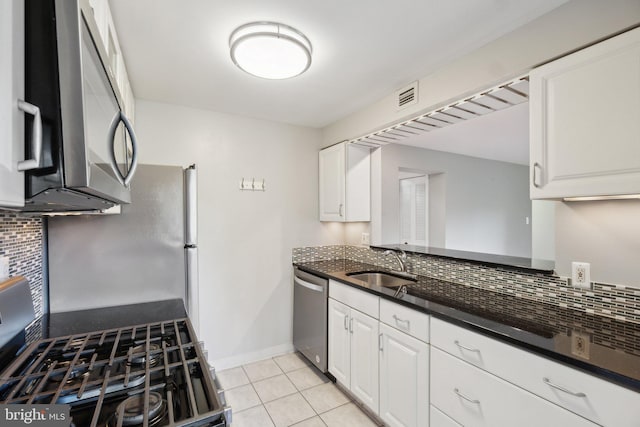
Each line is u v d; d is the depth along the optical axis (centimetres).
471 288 191
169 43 157
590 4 120
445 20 140
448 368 143
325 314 240
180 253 171
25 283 115
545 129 130
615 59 111
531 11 133
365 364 198
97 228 155
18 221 122
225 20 140
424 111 200
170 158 240
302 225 300
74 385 85
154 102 235
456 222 441
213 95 225
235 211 266
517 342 115
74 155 56
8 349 102
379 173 290
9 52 49
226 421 74
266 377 247
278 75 173
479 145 384
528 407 113
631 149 107
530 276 162
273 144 285
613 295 132
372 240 289
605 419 94
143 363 100
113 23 138
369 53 168
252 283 274
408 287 194
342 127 277
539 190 132
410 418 164
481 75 161
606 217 134
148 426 71
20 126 51
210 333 256
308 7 132
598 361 98
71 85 55
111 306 157
